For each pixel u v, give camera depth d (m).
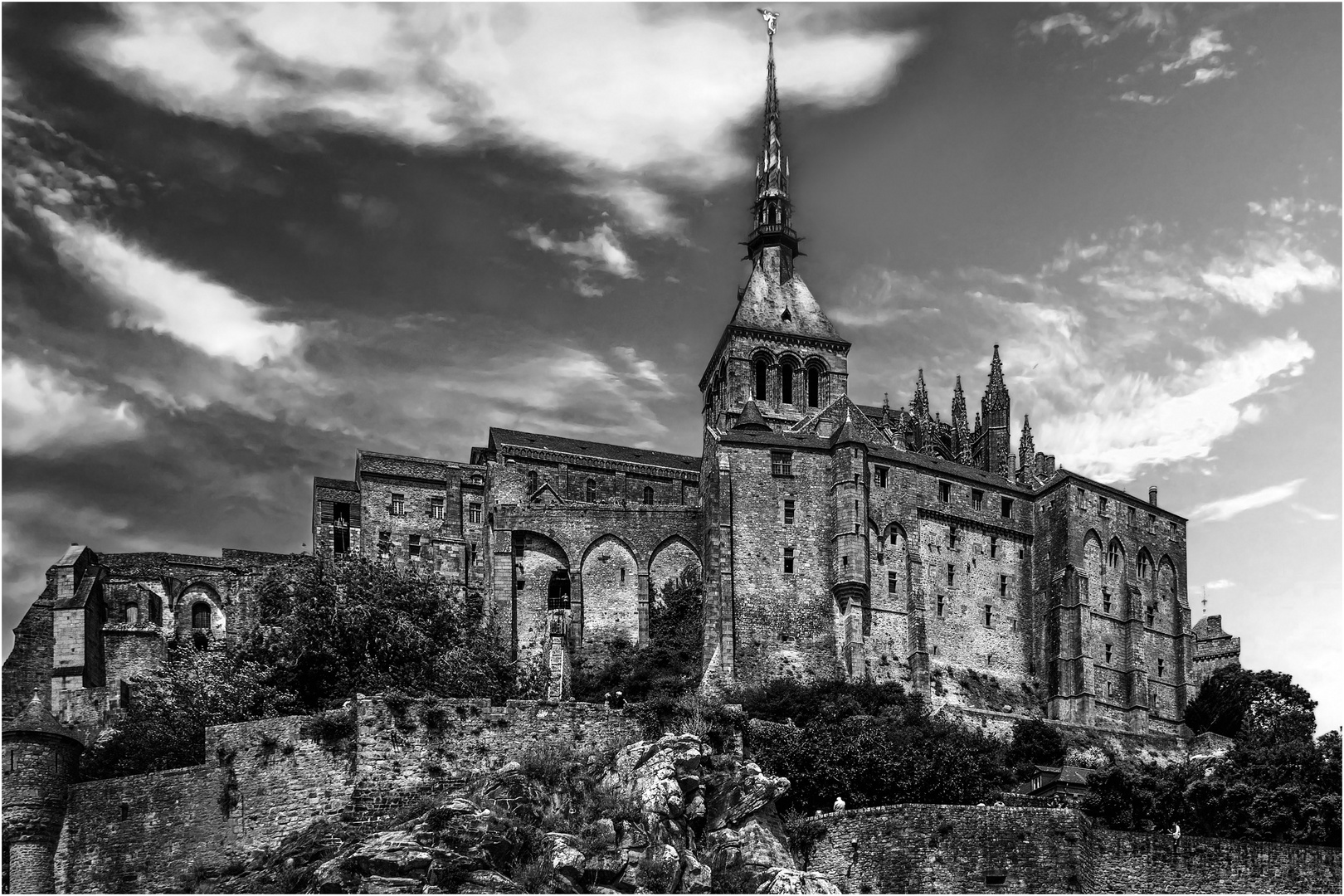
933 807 76.25
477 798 70.88
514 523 156.25
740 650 145.25
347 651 99.19
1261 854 77.94
